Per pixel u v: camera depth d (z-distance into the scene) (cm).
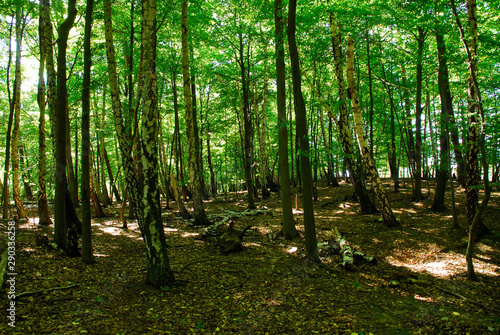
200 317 493
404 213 1264
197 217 1251
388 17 1047
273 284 648
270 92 1947
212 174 2533
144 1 555
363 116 1656
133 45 1143
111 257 768
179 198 1430
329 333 464
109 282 601
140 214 601
